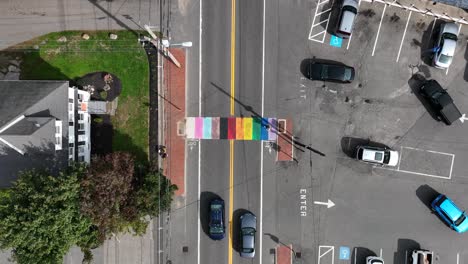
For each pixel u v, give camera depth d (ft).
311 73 153.48
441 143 156.56
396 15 156.04
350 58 156.25
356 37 156.04
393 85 156.35
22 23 156.15
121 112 156.04
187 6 156.35
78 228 129.59
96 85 156.15
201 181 157.38
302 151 156.87
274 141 156.87
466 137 155.94
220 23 156.35
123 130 156.25
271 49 156.56
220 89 156.76
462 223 153.28
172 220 157.48
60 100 135.13
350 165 157.07
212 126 157.07
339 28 151.23
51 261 124.88
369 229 157.48
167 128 156.87
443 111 151.43
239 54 156.35
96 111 154.61
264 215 157.48
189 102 156.97
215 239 155.74
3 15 155.84
